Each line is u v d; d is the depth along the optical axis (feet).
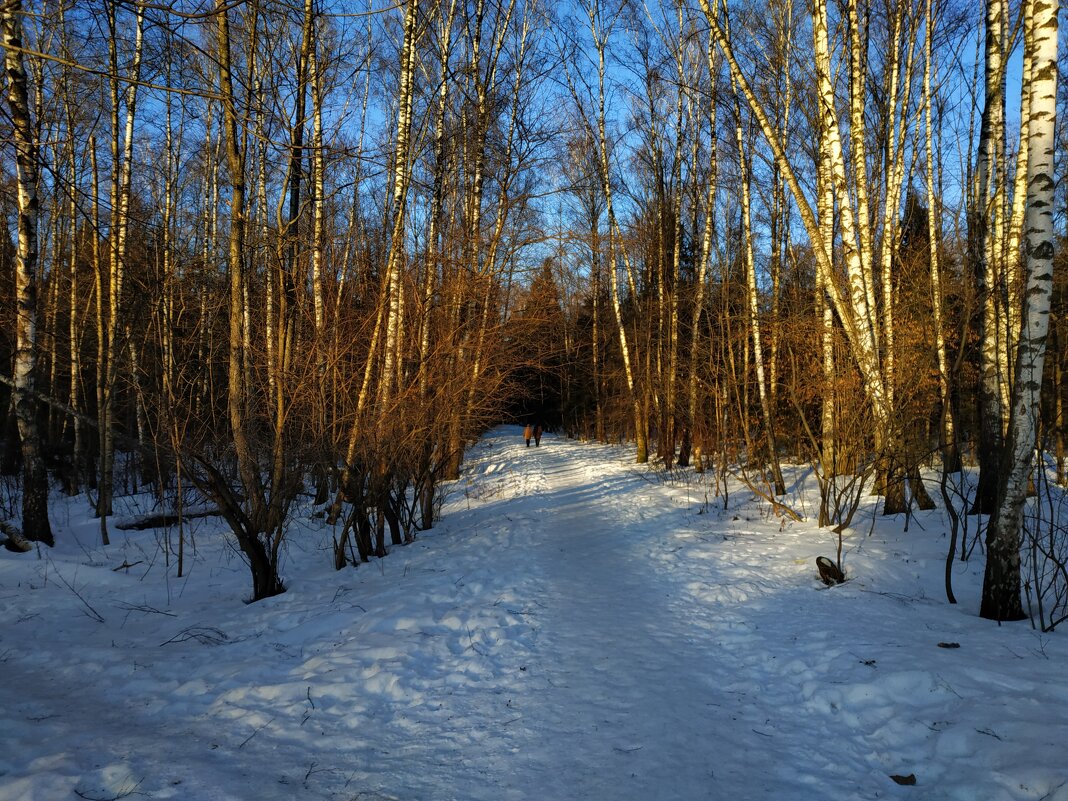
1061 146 40.50
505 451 103.14
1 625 21.65
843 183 31.37
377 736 13.26
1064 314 50.55
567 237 40.22
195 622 21.76
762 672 16.47
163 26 13.94
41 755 11.81
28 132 20.12
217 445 31.27
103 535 36.32
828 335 39.01
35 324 33.73
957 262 45.06
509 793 11.11
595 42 67.31
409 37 35.78
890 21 41.01
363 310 32.37
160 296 37.19
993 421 31.83
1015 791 10.28
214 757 12.07
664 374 68.85
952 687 13.82
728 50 29.32
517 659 17.63
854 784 11.39
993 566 18.72
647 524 39.04
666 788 11.28
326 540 37.37
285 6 21.34
